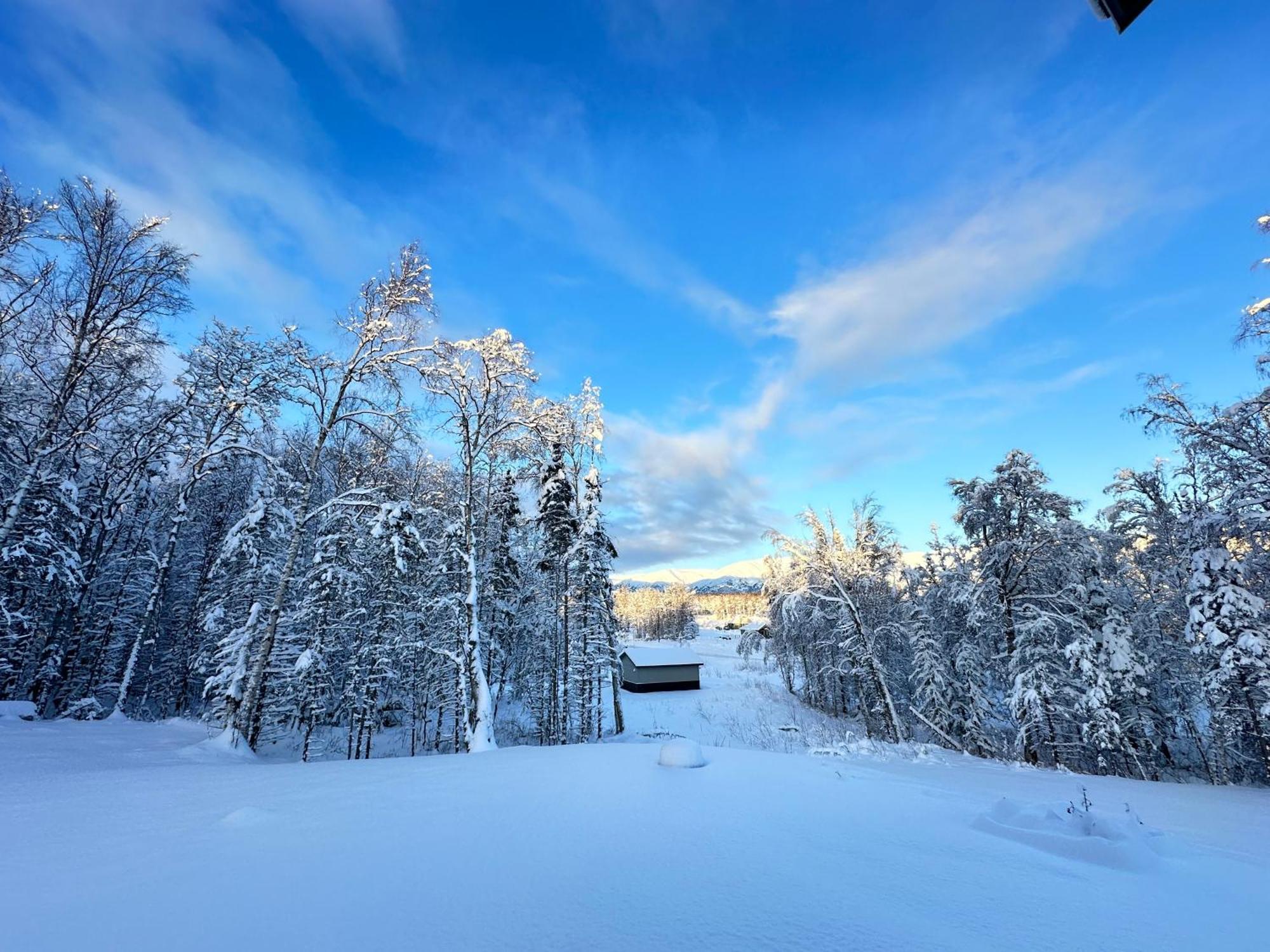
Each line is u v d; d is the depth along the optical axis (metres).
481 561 21.38
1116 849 4.58
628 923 3.04
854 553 27.38
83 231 17.69
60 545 16.42
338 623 19.86
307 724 21.48
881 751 14.32
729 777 7.71
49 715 20.22
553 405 19.89
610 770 8.16
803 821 5.48
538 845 4.51
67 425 19.28
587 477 26.50
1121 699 19.19
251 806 5.83
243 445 15.98
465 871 3.89
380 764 9.71
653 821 5.34
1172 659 20.70
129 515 24.22
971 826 5.58
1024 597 20.92
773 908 3.30
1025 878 4.04
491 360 18.09
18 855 4.27
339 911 3.20
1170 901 3.71
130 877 3.76
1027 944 2.94
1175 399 15.80
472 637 15.45
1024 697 18.95
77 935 2.87
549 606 27.50
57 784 7.31
